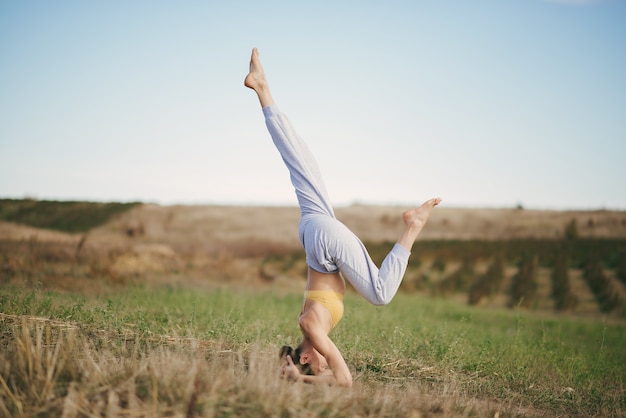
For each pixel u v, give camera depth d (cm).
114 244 2495
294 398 408
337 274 518
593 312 2797
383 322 954
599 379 765
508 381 675
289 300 1672
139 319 689
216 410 381
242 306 1052
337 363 494
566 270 3359
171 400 384
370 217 5938
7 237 2398
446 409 474
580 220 5550
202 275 2316
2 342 504
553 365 789
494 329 1420
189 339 620
